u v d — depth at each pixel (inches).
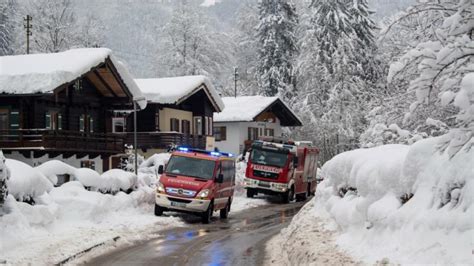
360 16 2245.3
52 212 731.4
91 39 2797.7
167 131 1943.9
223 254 591.5
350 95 2158.0
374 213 364.5
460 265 245.4
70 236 661.3
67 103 1429.6
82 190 859.4
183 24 2920.8
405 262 287.7
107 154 1485.0
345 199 474.9
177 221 916.0
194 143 1994.3
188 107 2113.7
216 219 1009.5
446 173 303.3
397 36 596.1
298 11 3112.7
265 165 1438.2
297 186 1503.4
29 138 1269.7
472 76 265.9
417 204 322.3
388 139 592.1
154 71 2989.7
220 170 992.2
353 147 2170.3
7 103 1312.7
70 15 2797.7
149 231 786.2
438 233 281.7
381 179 381.1
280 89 2736.2
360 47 2217.0
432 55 291.9
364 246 362.0
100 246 618.2
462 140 278.5
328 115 2210.9
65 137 1305.4
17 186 698.2
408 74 317.4
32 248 572.1
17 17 2965.1
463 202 276.4
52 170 909.2
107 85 1504.7
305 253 425.4
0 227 585.9
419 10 341.7
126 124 1930.4
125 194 970.7
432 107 454.3
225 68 3080.7
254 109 2347.4
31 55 1407.5
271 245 658.2
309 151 1609.3
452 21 288.8
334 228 481.1
